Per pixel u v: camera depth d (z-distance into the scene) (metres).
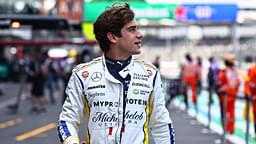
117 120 4.34
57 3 30.83
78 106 4.44
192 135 16.39
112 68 4.39
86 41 28.64
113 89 4.36
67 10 30.72
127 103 4.35
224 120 14.93
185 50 66.12
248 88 14.97
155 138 4.57
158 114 4.49
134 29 4.40
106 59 4.43
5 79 48.00
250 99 13.43
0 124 19.23
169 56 66.56
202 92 33.06
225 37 60.03
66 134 4.39
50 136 16.27
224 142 14.77
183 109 25.28
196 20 34.53
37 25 23.28
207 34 60.66
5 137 16.02
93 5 30.66
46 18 22.58
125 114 4.34
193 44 65.38
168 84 29.59
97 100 4.36
